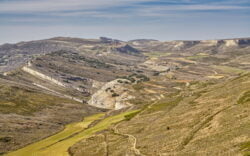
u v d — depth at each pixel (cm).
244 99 9894
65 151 10462
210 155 6400
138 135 10175
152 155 7756
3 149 12656
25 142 13650
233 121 8050
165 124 10344
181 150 7444
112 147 9556
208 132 8031
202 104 11288
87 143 10900
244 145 6297
